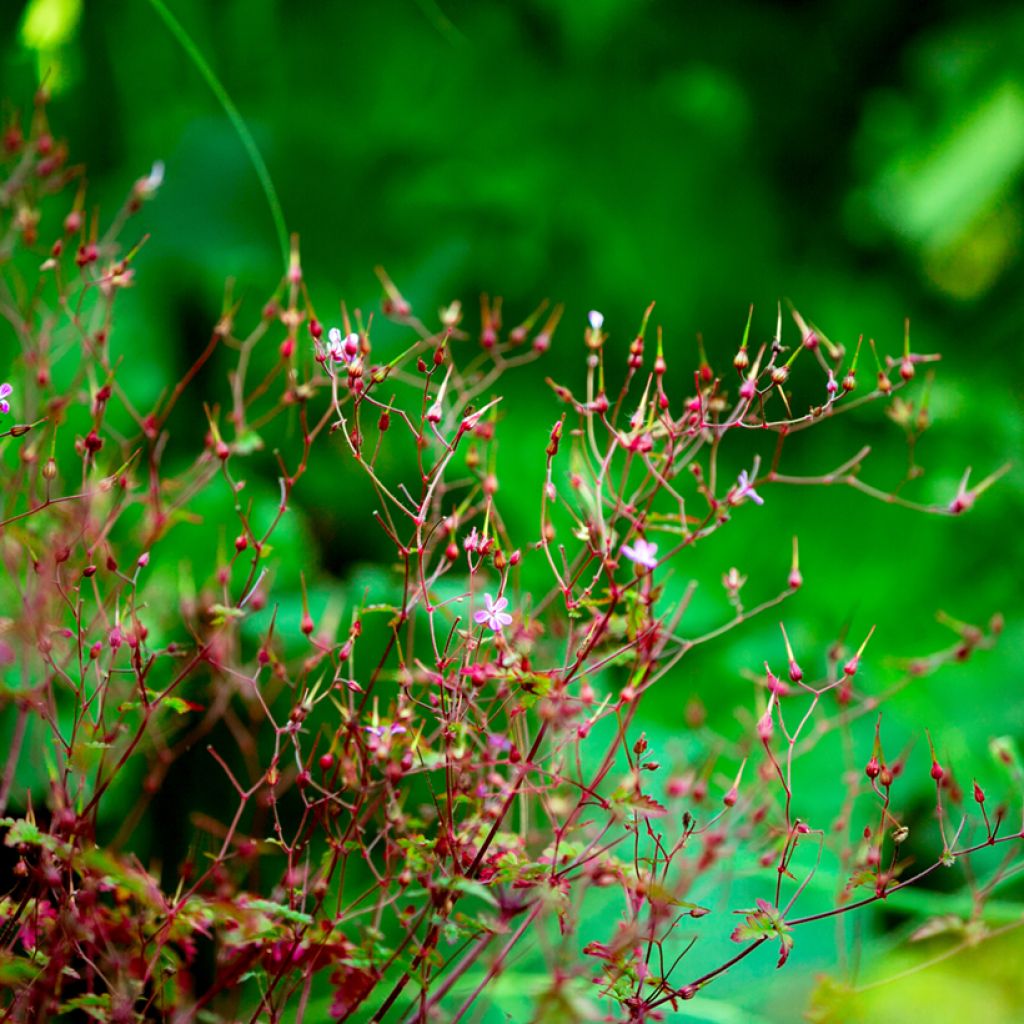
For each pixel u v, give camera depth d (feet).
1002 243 10.47
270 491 6.91
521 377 9.18
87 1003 4.77
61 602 5.09
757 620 8.02
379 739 4.87
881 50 10.57
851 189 11.26
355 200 8.45
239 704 5.81
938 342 10.35
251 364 7.48
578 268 9.64
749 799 5.10
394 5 9.20
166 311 7.41
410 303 8.49
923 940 5.65
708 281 10.07
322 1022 5.30
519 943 5.25
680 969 5.61
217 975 5.11
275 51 9.08
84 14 7.47
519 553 4.87
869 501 8.60
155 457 5.16
